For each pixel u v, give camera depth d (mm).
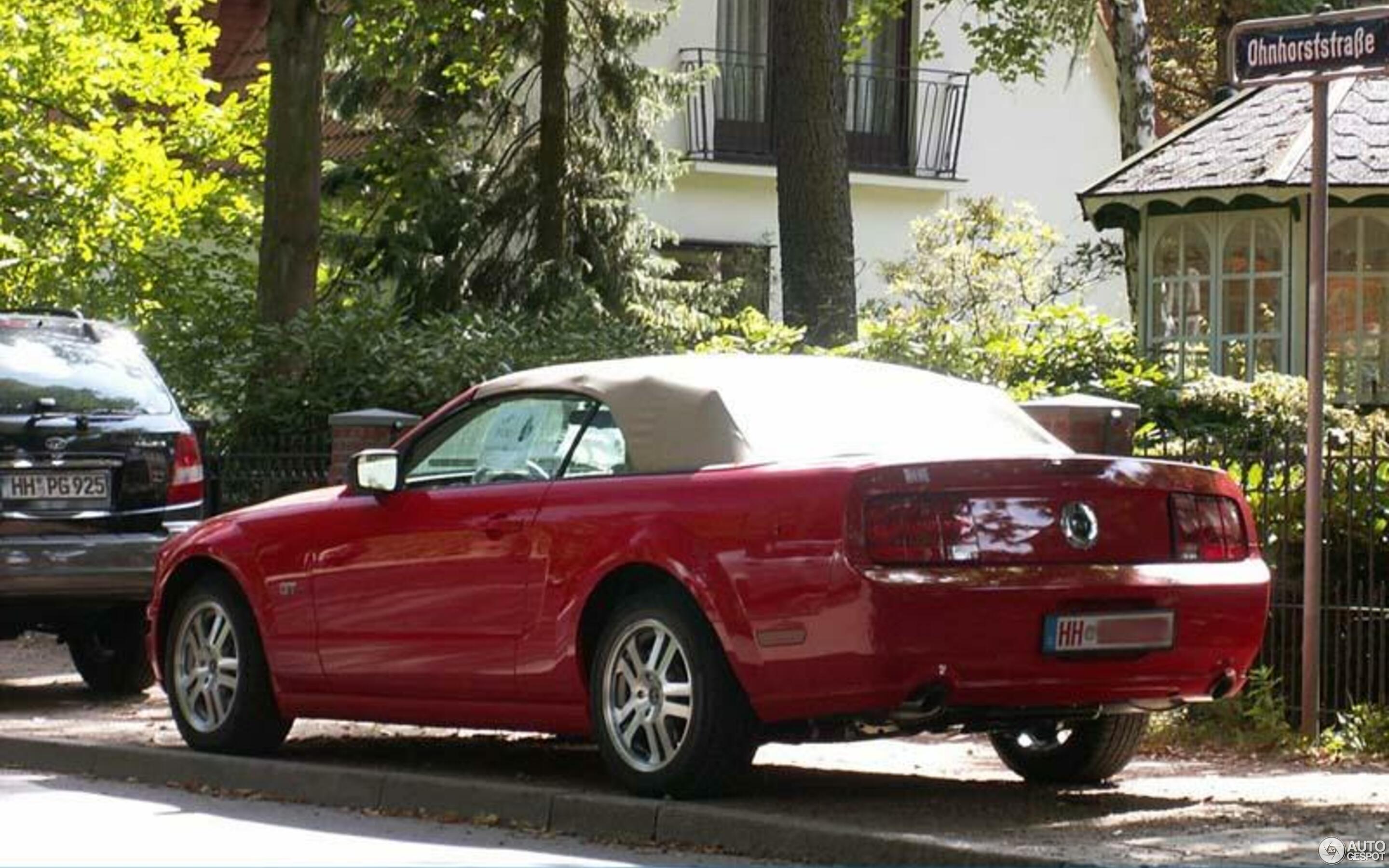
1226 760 13016
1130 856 9195
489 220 30594
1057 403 14656
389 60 27047
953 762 12680
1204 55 45594
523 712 11555
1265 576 11047
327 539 12469
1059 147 39469
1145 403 19281
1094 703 10438
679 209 36062
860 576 9977
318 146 22969
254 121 29484
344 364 20578
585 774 12172
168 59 28469
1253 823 10219
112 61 27734
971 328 22609
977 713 10305
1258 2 40875
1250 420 19125
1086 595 10266
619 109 30812
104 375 16297
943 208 38344
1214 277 23938
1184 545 10719
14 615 15883
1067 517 10367
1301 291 23281
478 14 26500
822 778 11867
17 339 16172
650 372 11297
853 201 37750
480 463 11953
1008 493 10281
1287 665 14188
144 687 17078
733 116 36281
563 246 30734
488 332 21266
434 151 29672
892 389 11477
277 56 22922
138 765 13000
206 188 28219
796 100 23844
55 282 27578
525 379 11938
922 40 32094
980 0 31344
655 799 10742
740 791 10969
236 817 11312
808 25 23766
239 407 20859
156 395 16453
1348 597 13828
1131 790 11523
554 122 30516
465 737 14055
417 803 11414
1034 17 31312
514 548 11430
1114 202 24547
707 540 10500
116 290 27828
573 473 11391
